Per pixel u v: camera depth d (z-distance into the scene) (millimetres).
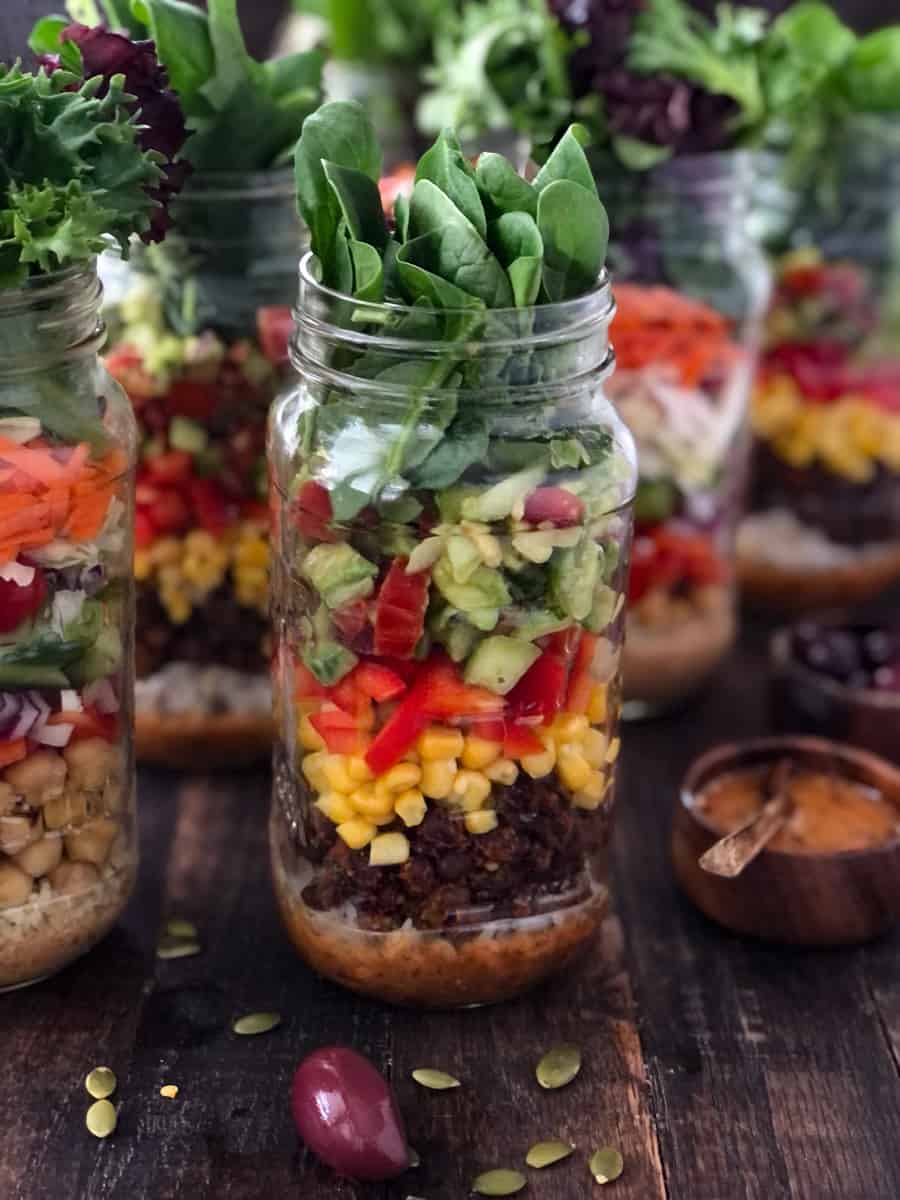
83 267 356
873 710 492
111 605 386
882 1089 376
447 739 366
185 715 482
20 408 356
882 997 408
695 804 441
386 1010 400
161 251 443
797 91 519
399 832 376
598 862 402
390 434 356
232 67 425
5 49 416
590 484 365
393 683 362
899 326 585
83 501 366
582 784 385
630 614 522
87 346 365
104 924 403
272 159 446
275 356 452
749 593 616
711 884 422
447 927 382
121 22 427
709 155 500
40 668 368
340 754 372
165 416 453
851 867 411
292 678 388
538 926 388
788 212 581
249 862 457
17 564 359
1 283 337
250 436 458
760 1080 378
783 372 588
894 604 633
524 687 368
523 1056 385
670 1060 385
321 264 365
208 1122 361
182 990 405
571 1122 364
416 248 349
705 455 513
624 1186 347
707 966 418
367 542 359
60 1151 351
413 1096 370
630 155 486
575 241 355
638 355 498
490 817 375
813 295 579
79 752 383
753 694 559
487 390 351
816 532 601
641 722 537
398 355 347
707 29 519
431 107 531
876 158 570
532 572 360
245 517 466
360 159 363
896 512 601
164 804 483
